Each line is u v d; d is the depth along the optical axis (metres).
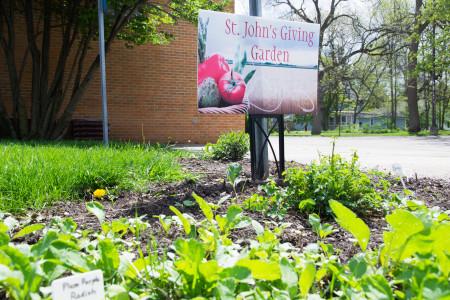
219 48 3.69
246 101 3.77
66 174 3.24
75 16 9.37
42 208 2.68
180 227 2.12
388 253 1.18
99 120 11.20
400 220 1.11
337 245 1.93
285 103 3.91
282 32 3.90
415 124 34.62
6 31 10.25
